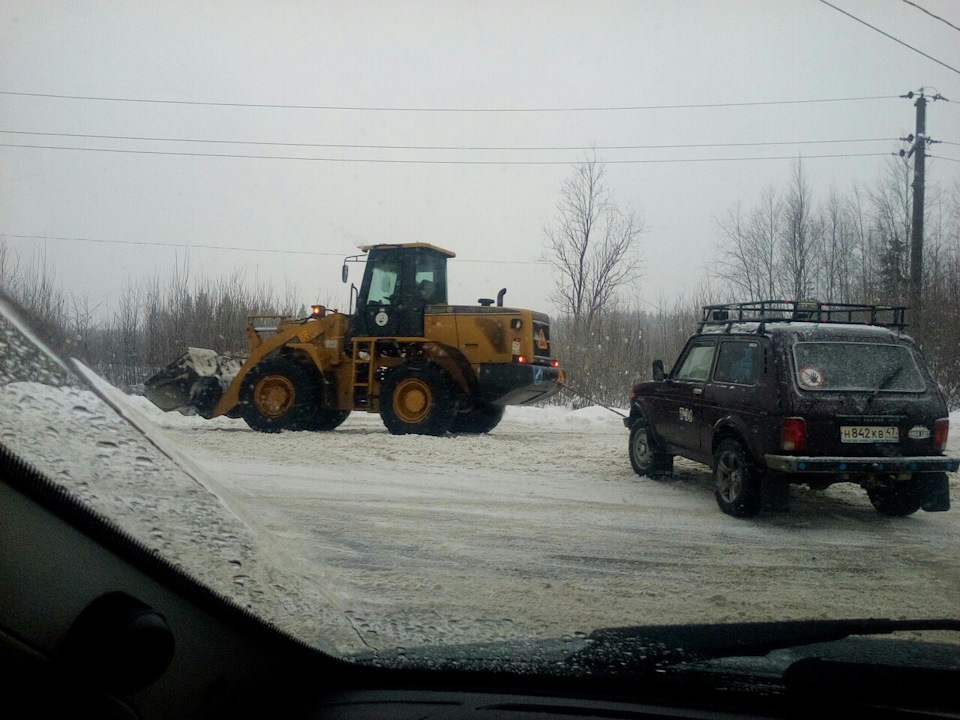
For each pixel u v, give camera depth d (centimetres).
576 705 265
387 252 1306
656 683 273
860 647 310
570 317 2447
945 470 690
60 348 283
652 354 2161
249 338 1412
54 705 203
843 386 695
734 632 332
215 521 342
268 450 1019
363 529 632
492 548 592
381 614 404
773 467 686
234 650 260
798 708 263
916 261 1998
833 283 2472
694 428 812
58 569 211
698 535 662
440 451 1049
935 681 271
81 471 257
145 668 213
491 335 1248
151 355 1752
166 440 339
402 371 1232
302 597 360
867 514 764
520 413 1730
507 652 304
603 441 1224
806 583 526
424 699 271
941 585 527
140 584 232
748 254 2555
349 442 1101
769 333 725
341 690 279
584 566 551
